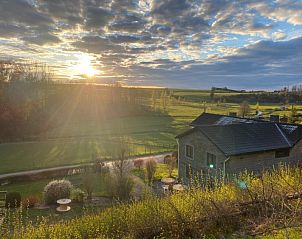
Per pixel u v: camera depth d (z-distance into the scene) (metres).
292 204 6.61
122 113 90.19
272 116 32.78
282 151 24.23
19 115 58.28
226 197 7.05
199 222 6.43
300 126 25.73
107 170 30.88
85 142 54.31
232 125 25.53
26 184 30.59
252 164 23.03
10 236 7.06
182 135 27.70
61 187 23.27
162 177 30.88
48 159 41.69
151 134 63.66
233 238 5.92
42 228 7.18
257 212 6.64
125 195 23.06
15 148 49.34
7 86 63.12
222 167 22.48
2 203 21.47
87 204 21.77
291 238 5.44
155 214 6.65
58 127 69.75
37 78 73.75
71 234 6.88
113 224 6.84
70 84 84.81
